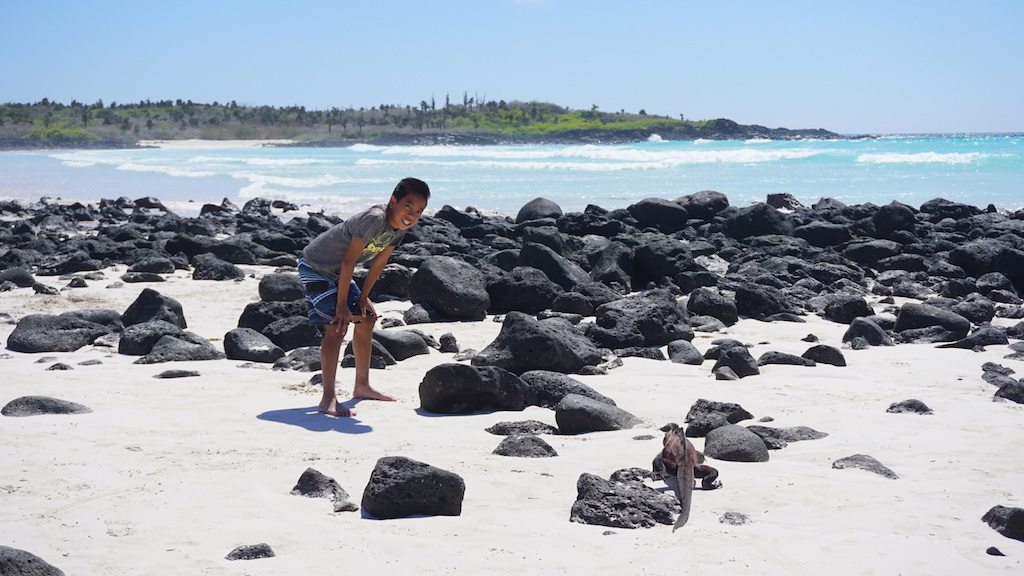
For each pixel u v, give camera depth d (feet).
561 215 80.12
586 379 28.55
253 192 135.95
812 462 19.76
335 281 24.18
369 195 128.16
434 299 40.34
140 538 14.58
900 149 243.81
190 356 30.76
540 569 13.46
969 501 17.01
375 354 30.04
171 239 61.16
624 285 49.24
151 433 21.24
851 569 13.58
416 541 14.66
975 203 104.94
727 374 28.50
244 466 18.72
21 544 14.19
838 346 34.88
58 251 61.26
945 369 30.09
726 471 19.12
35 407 22.74
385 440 21.17
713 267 56.95
